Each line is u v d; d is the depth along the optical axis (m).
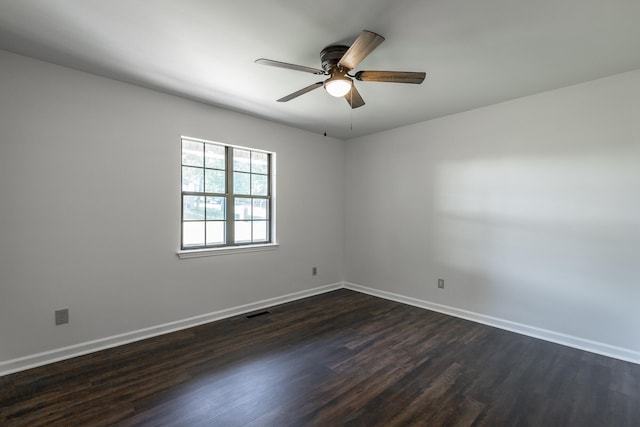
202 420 1.87
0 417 1.88
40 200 2.48
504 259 3.34
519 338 3.08
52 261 2.54
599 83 2.75
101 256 2.77
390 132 4.40
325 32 2.02
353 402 2.06
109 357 2.63
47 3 1.75
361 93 3.04
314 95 3.12
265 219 4.14
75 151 2.63
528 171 3.16
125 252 2.91
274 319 3.58
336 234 4.93
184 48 2.25
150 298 3.06
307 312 3.83
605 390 2.21
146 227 3.03
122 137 2.87
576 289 2.90
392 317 3.67
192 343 2.93
